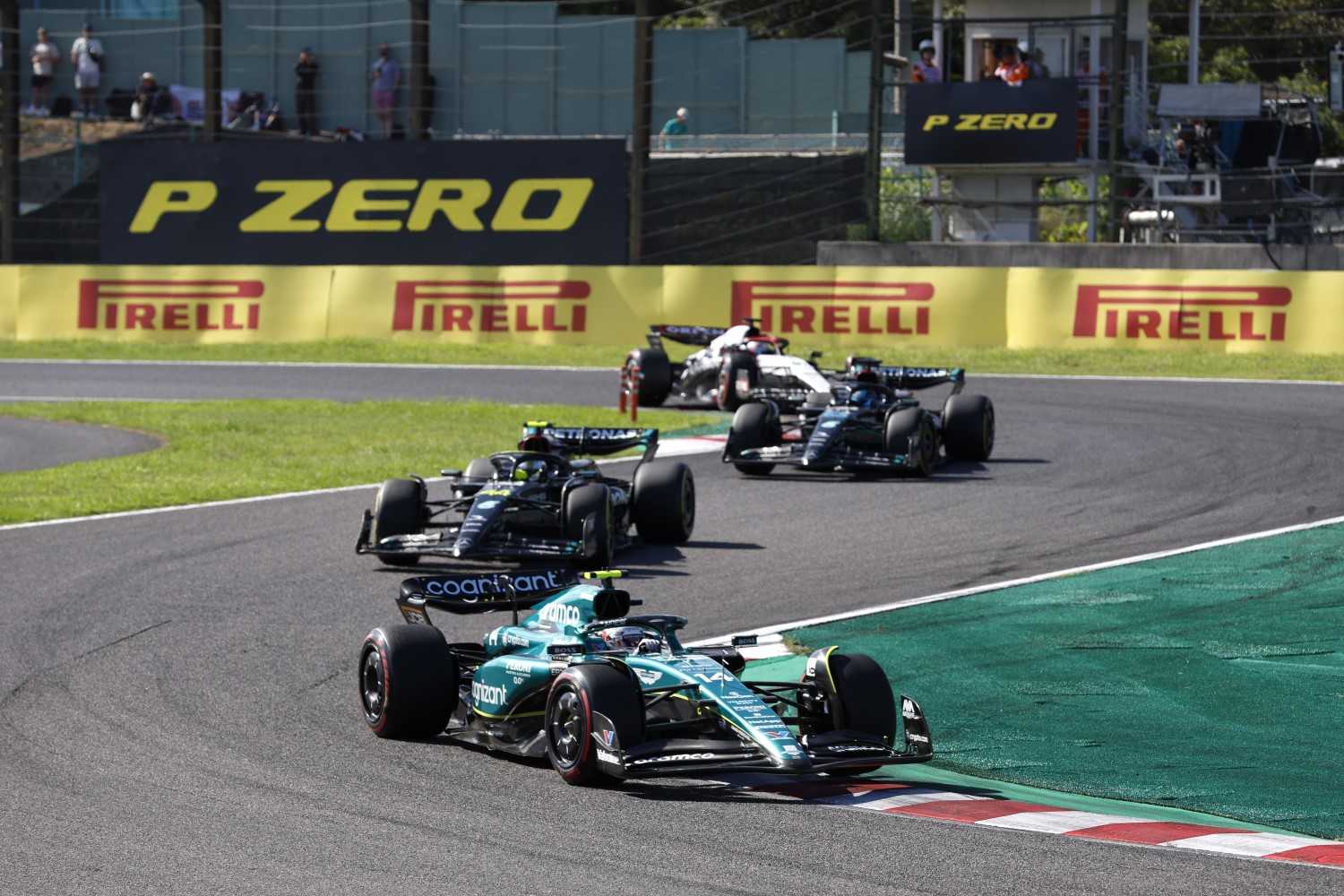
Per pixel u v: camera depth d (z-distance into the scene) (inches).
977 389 4261.8
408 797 1215.6
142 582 2187.5
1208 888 980.6
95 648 1786.4
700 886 986.7
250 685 1625.2
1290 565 2198.6
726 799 1215.6
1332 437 3395.7
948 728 1481.3
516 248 5541.3
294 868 1033.5
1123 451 3319.4
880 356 4803.2
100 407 4279.0
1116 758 1375.5
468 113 6801.2
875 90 5413.4
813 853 1057.5
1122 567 2218.3
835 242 5408.5
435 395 4426.7
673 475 2445.9
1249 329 4645.7
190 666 1705.2
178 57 7012.8
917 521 2628.0
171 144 5713.6
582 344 5211.6
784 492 2960.1
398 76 6491.1
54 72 7047.2
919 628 1878.7
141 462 3344.0
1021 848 1071.6
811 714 1314.0
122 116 6963.6
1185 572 2177.7
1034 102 5300.2
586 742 1215.6
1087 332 4805.6
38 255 6131.9
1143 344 4749.0
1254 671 1669.5
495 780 1274.6
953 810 1185.4
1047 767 1348.4
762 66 6771.7
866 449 3125.0
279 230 5669.3
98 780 1268.5
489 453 3442.4
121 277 5541.3
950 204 5620.1
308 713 1510.8
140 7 7258.9
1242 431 3511.3
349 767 1315.2
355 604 2042.3
